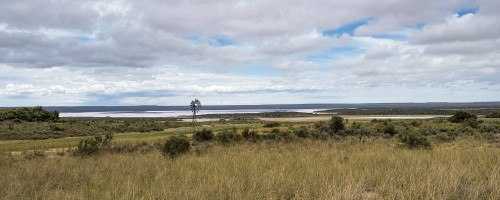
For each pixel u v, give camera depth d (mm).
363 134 37500
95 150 22656
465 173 8438
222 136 33625
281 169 10328
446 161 11516
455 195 6328
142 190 7918
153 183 8883
